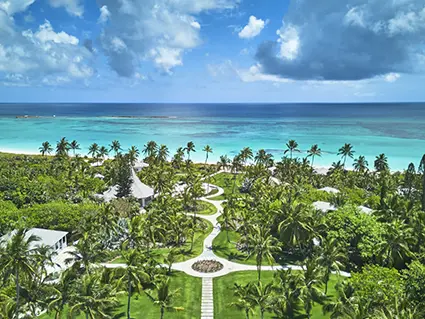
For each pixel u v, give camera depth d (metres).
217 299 55.19
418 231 61.50
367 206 89.50
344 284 45.78
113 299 42.78
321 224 66.31
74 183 105.94
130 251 52.75
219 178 141.00
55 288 41.28
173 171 129.25
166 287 46.72
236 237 80.88
